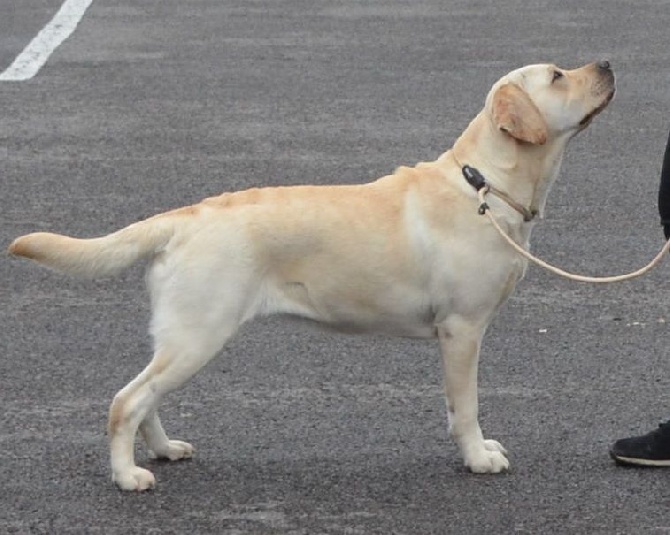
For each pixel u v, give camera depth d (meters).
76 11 26.53
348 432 10.42
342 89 20.78
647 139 18.41
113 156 17.62
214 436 10.36
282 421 10.61
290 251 9.59
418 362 11.72
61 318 12.74
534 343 12.14
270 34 24.69
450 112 19.48
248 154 17.64
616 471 9.77
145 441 9.94
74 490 9.50
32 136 18.50
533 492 9.45
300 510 9.20
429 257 9.63
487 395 11.07
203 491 9.49
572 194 16.20
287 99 20.27
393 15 26.36
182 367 9.48
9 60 22.56
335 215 9.64
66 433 10.38
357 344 12.09
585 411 10.77
